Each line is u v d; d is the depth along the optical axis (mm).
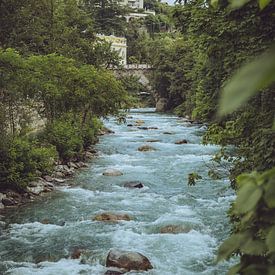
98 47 41125
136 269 9445
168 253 10391
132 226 12219
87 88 22156
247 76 814
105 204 14508
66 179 18172
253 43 6691
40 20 31344
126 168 20438
